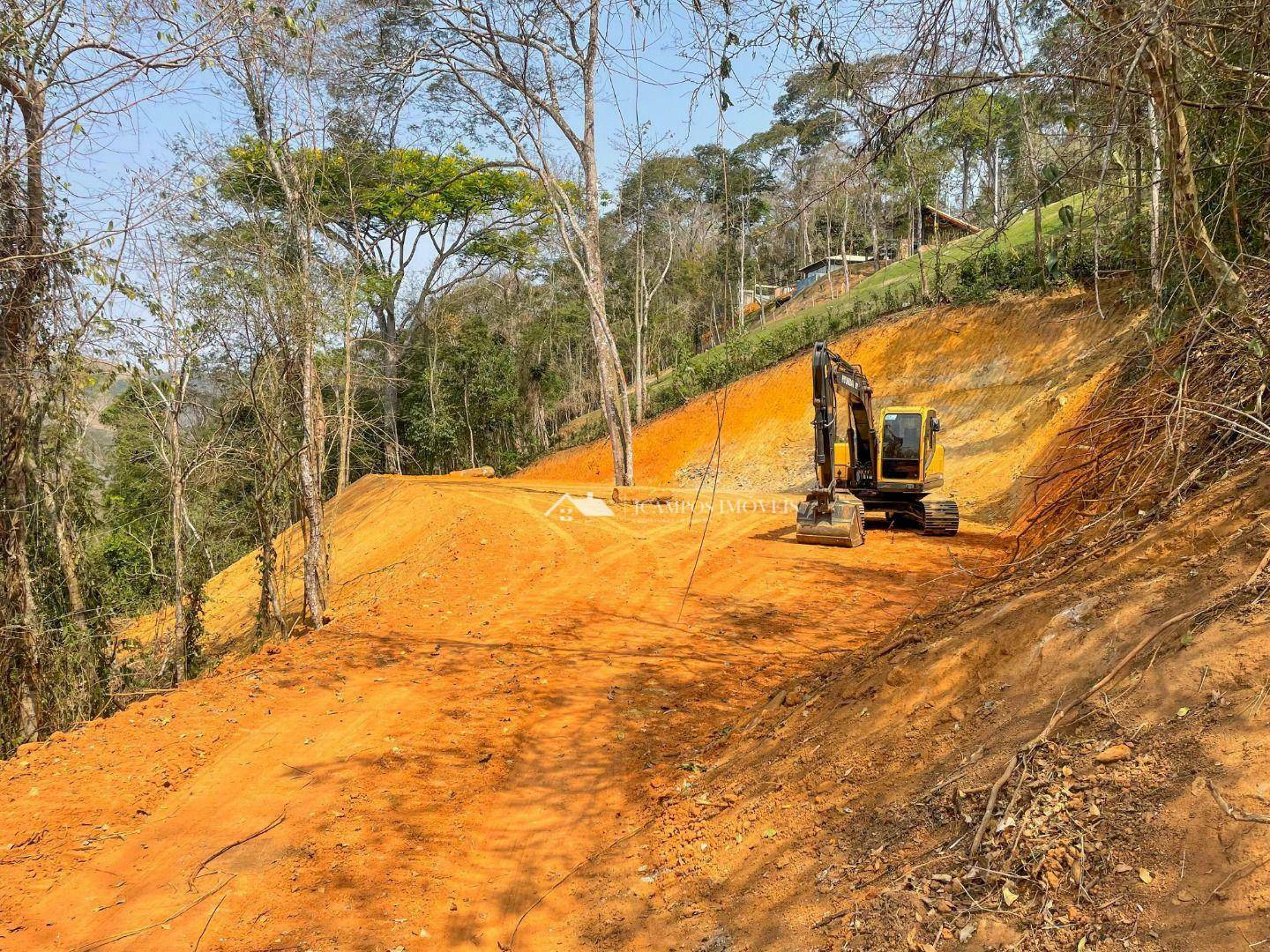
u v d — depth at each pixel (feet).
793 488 113.29
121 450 65.51
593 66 92.84
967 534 64.54
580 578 51.21
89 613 43.19
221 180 42.73
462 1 74.74
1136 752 11.75
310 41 41.55
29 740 36.83
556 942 16.43
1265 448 16.47
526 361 197.47
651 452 139.74
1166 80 15.92
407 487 96.02
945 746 15.48
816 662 33.24
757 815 17.79
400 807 23.27
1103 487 23.38
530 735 27.91
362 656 36.78
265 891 19.19
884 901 12.31
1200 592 13.71
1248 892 8.98
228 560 83.41
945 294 120.16
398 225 152.05
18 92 31.14
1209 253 17.24
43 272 35.06
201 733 28.48
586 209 98.89
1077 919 10.18
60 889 19.29
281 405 44.60
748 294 233.76
